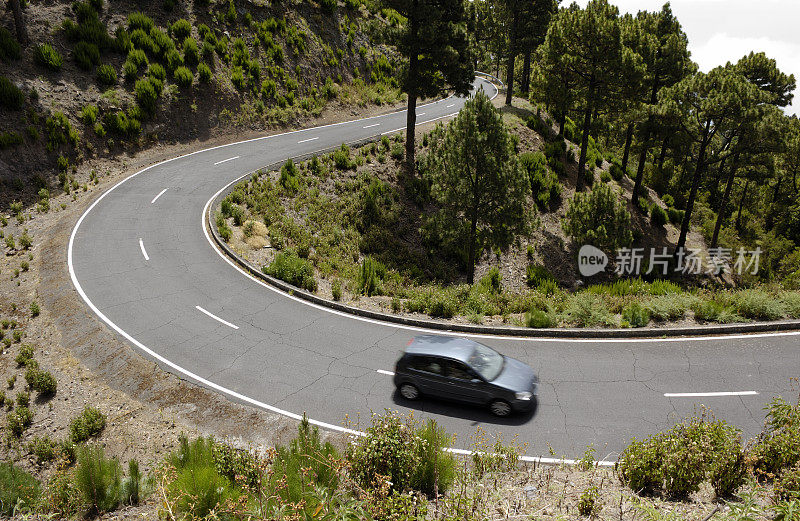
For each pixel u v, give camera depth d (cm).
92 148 2562
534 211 2784
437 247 2666
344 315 1541
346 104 4003
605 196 2817
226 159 2836
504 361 1141
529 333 1423
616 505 691
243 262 1844
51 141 2397
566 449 966
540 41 4766
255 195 2394
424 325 1481
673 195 4625
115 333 1375
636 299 1591
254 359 1284
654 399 1115
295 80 3738
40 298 1547
